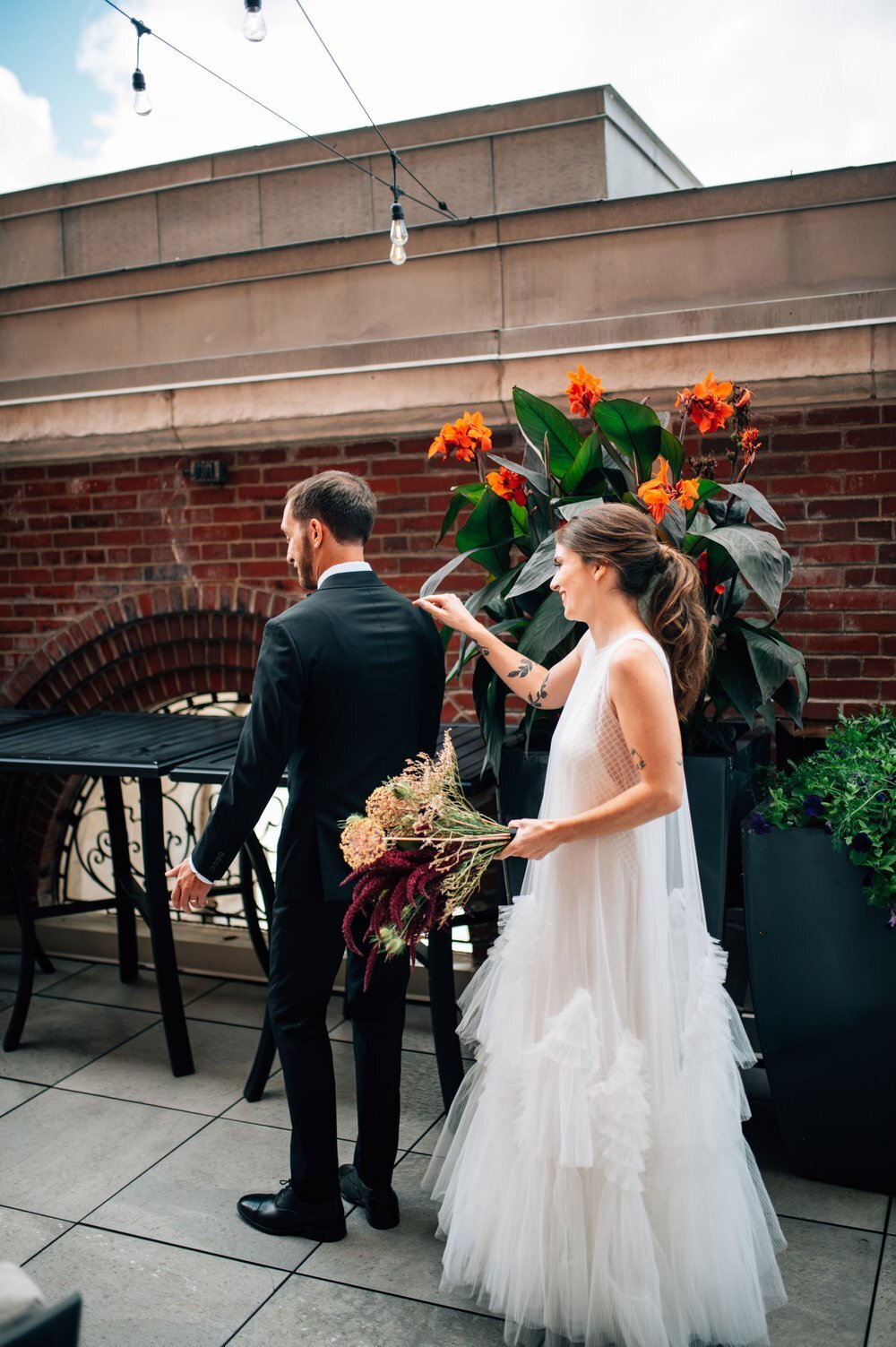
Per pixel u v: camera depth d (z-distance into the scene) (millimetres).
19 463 4750
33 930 3762
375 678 2469
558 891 2162
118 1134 3156
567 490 2984
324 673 2416
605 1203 2084
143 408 4371
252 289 4281
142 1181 2893
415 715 2570
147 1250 2582
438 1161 2902
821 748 3621
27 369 4707
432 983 3094
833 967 2658
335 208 4449
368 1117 2600
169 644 4668
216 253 4656
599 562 2139
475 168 4223
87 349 4586
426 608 2643
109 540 4625
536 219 3891
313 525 2557
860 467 3508
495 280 3924
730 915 3219
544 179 4125
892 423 3463
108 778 4191
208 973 4434
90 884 4949
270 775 2385
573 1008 2105
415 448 4102
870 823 2574
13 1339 1169
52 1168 2969
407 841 2176
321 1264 2518
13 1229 2676
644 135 4473
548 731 3217
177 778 3254
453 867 2141
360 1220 2695
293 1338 2270
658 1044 2131
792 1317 2307
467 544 3201
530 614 3088
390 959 2504
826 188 3516
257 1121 3229
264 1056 3328
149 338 4473
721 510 3057
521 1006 2207
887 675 3527
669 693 2045
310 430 4164
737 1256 2135
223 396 4230
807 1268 2465
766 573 2533
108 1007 4133
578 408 2889
